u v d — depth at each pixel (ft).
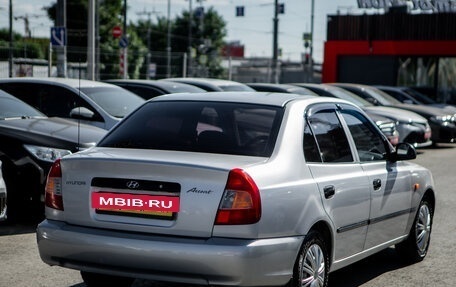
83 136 27.96
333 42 126.93
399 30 120.47
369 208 19.02
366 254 19.53
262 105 17.67
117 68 166.30
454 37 115.55
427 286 20.36
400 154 20.95
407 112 60.13
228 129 16.81
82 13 213.25
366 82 124.57
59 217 15.99
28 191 26.16
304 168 16.49
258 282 14.78
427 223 23.65
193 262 14.48
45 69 75.61
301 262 15.96
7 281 19.25
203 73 121.90
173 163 14.89
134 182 15.17
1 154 26.25
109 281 18.44
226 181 14.71
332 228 17.08
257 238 14.73
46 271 20.38
